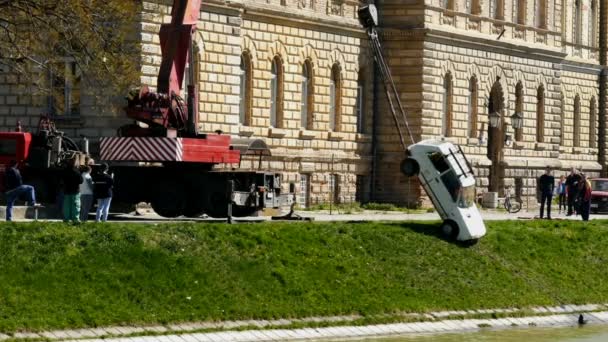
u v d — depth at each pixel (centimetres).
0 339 5788
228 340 6266
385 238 7769
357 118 12262
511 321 7394
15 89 9600
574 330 7362
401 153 12300
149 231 6869
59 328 5991
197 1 8700
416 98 12369
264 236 7225
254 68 11106
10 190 7806
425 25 12325
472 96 13200
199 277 6675
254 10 11025
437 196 8150
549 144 14462
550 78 14438
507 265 8112
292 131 11525
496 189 13662
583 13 15612
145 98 8325
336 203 11969
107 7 8319
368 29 10750
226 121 10456
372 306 6975
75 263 6475
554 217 11169
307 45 11675
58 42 8306
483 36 13225
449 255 7888
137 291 6425
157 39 9469
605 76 15900
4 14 8238
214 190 8450
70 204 7425
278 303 6719
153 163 8494
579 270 8475
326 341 6494
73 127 9438
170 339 6128
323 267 7188
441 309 7250
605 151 15912
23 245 6475
